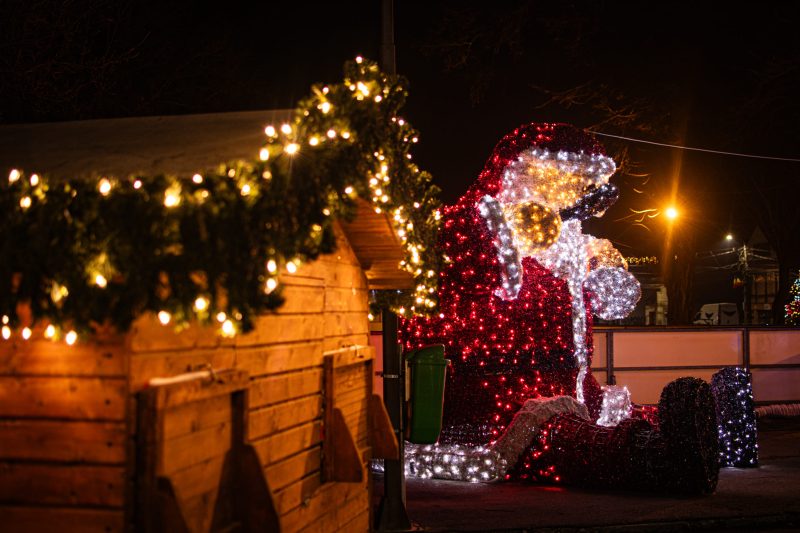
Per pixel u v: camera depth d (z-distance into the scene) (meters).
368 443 6.43
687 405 9.34
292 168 3.78
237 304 3.46
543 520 8.26
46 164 4.09
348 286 6.11
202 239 3.39
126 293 3.29
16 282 3.59
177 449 3.58
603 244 11.53
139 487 3.37
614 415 11.37
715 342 15.70
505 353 10.59
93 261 3.37
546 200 10.55
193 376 3.68
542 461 10.10
